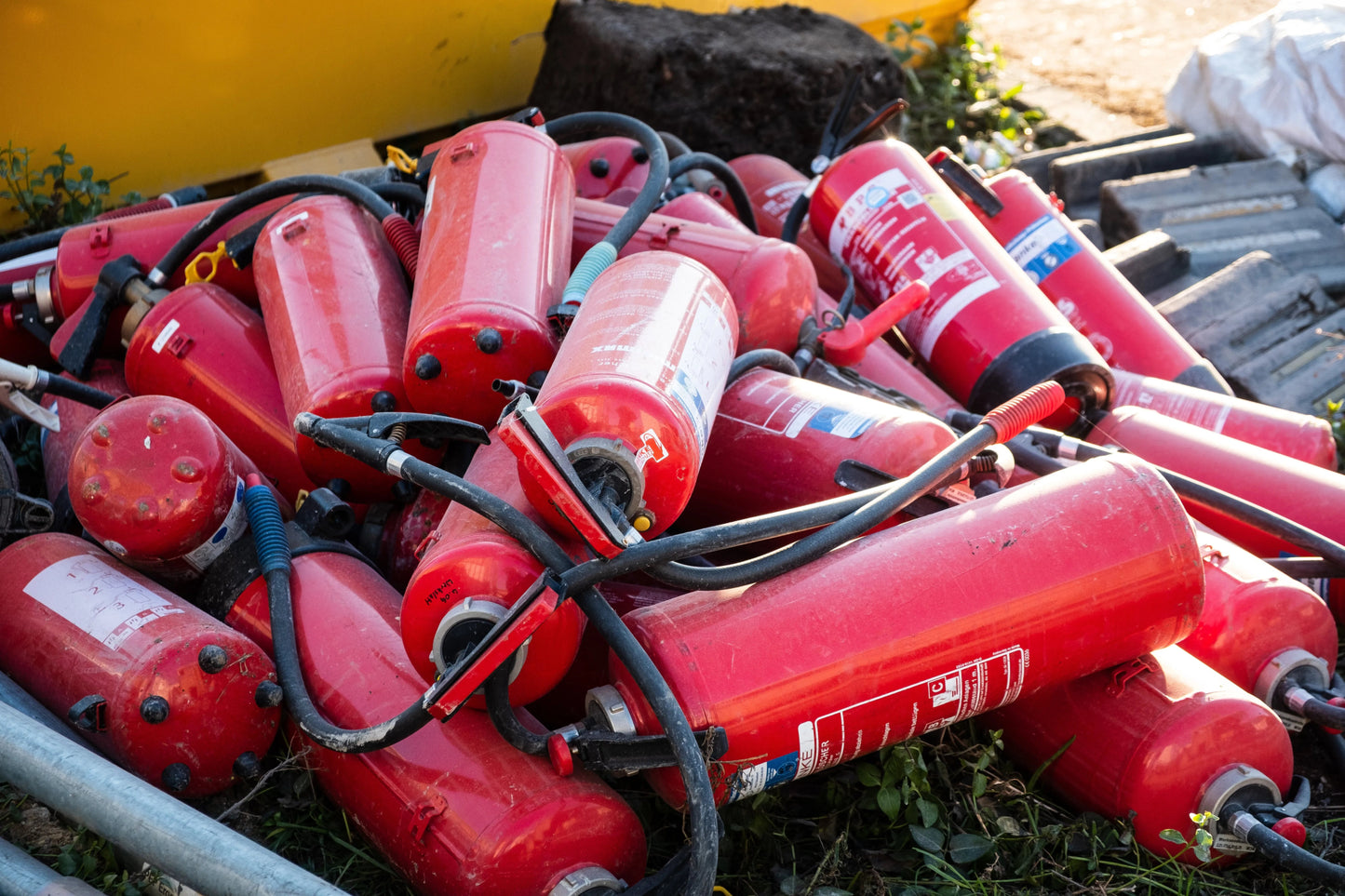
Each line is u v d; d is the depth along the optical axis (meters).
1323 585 2.39
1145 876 1.87
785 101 3.77
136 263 2.60
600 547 1.53
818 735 1.64
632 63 3.77
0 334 2.77
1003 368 2.59
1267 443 2.56
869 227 2.85
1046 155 4.08
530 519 1.65
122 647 1.80
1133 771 1.85
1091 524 1.79
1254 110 3.91
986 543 1.75
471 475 1.90
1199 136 4.05
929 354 2.78
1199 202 3.67
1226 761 1.85
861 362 2.69
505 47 4.17
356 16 3.78
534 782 1.62
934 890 1.85
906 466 1.95
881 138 3.93
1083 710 1.93
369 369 2.11
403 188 2.61
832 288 3.16
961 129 4.87
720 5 4.54
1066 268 2.98
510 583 1.59
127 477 1.90
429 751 1.68
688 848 1.65
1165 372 2.86
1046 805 1.99
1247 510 2.16
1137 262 3.38
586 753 1.58
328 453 2.12
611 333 1.74
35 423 2.41
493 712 1.60
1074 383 2.59
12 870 1.58
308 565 1.99
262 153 3.80
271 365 2.38
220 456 1.98
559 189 2.35
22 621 1.92
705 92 3.75
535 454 1.49
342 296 2.26
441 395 2.01
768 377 2.21
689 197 2.91
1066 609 1.75
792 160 3.87
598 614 1.56
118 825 1.49
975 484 2.14
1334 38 3.75
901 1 5.06
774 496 2.07
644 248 2.45
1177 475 2.24
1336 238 3.63
